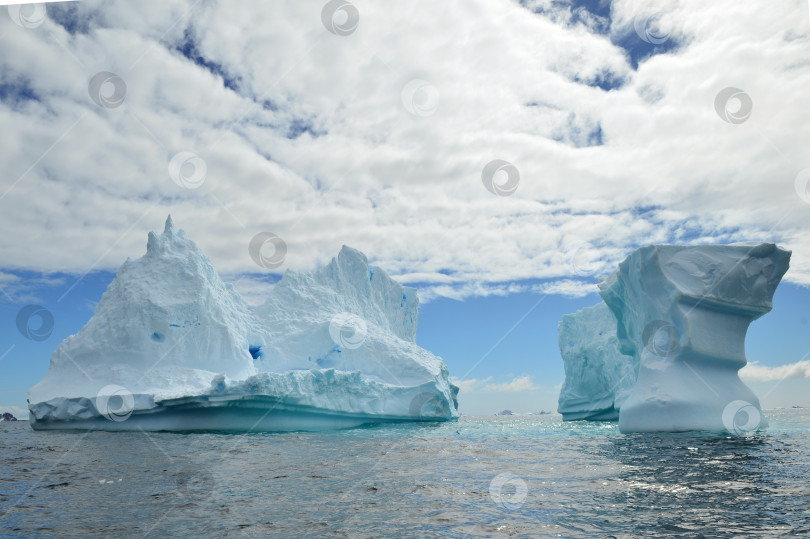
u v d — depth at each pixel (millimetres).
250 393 24312
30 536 6320
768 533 5840
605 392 33781
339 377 28281
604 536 5859
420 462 12312
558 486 8797
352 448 16047
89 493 8906
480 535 6027
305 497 8336
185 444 17875
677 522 6352
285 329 35688
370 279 42656
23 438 21062
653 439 16141
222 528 6527
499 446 15797
